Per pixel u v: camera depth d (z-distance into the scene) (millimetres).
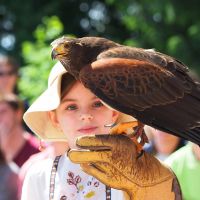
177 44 22125
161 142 8836
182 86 6195
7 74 11273
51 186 6074
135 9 23797
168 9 22797
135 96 6188
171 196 5777
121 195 5930
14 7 27984
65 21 29609
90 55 6453
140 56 6332
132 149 5703
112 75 6211
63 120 6145
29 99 12070
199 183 7523
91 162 5621
